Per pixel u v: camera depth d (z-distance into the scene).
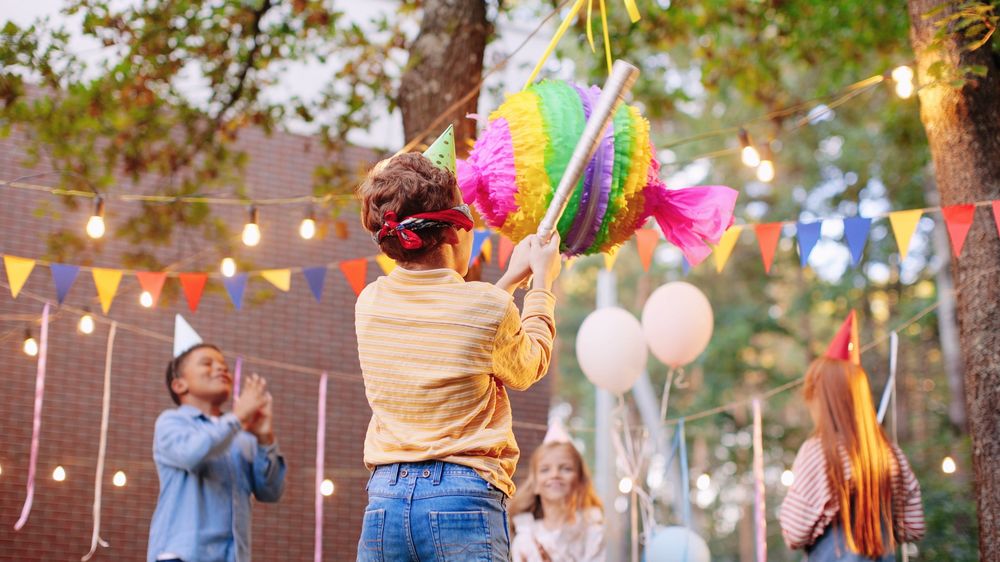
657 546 4.75
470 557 2.03
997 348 3.66
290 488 6.93
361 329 2.25
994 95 3.87
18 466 6.30
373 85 5.86
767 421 14.30
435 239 2.22
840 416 3.61
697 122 14.52
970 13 3.60
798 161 13.94
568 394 19.50
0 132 5.38
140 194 6.89
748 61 7.25
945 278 11.27
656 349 5.13
